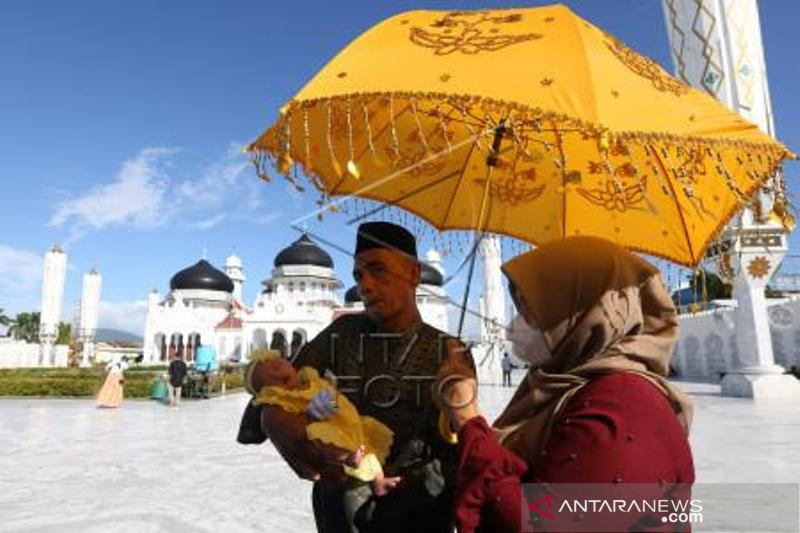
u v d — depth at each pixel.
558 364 1.57
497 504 1.44
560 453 1.35
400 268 2.21
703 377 28.14
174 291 53.12
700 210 2.47
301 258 51.09
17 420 14.27
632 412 1.32
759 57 15.23
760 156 2.07
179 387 18.48
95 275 49.44
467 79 1.74
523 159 2.81
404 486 1.91
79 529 5.08
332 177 2.62
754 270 15.87
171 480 7.08
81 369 35.12
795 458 7.59
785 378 16.02
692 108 1.86
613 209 2.76
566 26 1.92
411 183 2.93
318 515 2.15
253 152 2.31
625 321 1.50
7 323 72.94
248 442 2.22
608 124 1.60
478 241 2.49
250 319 45.47
